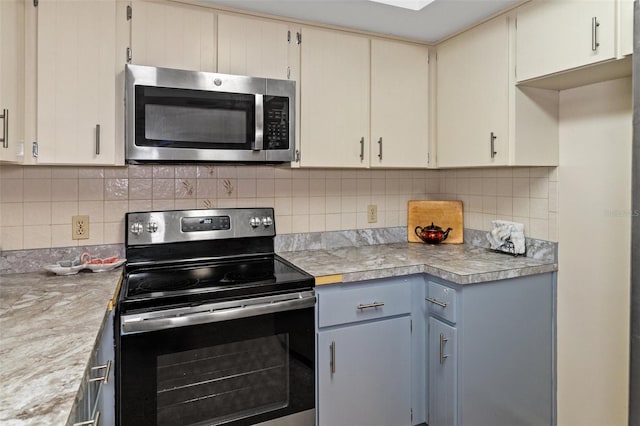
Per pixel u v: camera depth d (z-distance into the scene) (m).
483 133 2.04
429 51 2.36
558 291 2.03
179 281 1.72
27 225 1.84
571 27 1.62
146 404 1.46
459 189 2.62
